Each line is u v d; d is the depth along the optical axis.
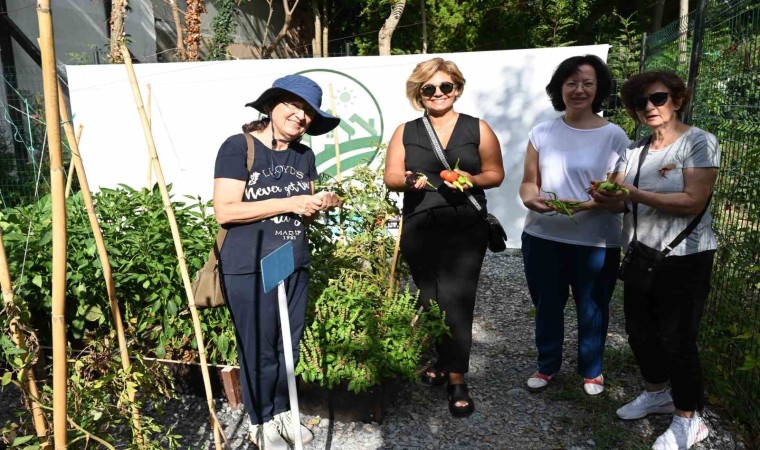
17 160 8.16
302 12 18.22
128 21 11.51
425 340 3.45
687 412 2.96
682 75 6.04
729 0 3.68
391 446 3.08
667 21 19.73
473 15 16.06
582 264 3.33
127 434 2.97
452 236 3.30
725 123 3.62
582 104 3.29
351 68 6.88
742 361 3.33
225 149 2.65
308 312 3.37
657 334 3.13
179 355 3.71
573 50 6.51
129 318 3.59
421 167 3.29
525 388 3.67
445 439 3.14
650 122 2.87
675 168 2.79
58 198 1.72
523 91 6.66
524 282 5.76
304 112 2.68
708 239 2.82
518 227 6.94
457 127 3.28
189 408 3.44
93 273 3.45
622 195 2.82
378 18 16.42
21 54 9.53
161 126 7.26
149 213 3.72
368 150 6.97
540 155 3.46
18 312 1.94
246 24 15.77
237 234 2.70
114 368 2.43
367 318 3.27
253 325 2.74
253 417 2.85
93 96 7.27
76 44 10.40
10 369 3.44
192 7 11.08
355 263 4.07
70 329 3.57
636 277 2.91
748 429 3.19
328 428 3.24
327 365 3.16
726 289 3.61
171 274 3.41
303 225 2.96
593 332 3.44
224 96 7.11
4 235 3.38
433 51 16.28
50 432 2.13
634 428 3.21
